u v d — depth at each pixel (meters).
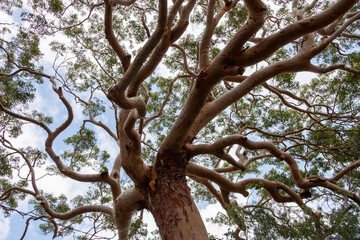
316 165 10.13
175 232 4.85
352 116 9.33
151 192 5.57
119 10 9.97
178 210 5.05
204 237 4.84
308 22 4.47
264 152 9.05
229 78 7.86
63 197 10.03
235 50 4.72
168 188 5.36
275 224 5.32
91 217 9.21
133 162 5.86
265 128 10.91
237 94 5.97
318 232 5.37
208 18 6.57
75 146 9.73
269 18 10.32
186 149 5.91
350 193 6.32
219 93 10.88
